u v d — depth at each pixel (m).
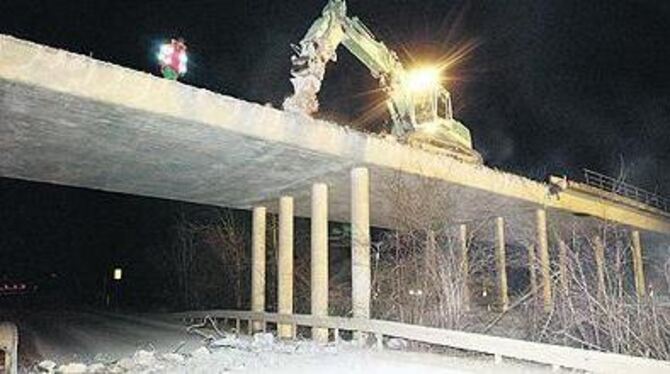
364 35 23.23
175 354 14.31
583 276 16.25
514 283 34.69
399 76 24.39
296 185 21.98
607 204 28.41
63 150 17.83
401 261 21.92
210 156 18.20
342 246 39.34
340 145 17.70
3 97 13.40
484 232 30.25
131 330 23.05
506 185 22.61
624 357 9.72
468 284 22.72
